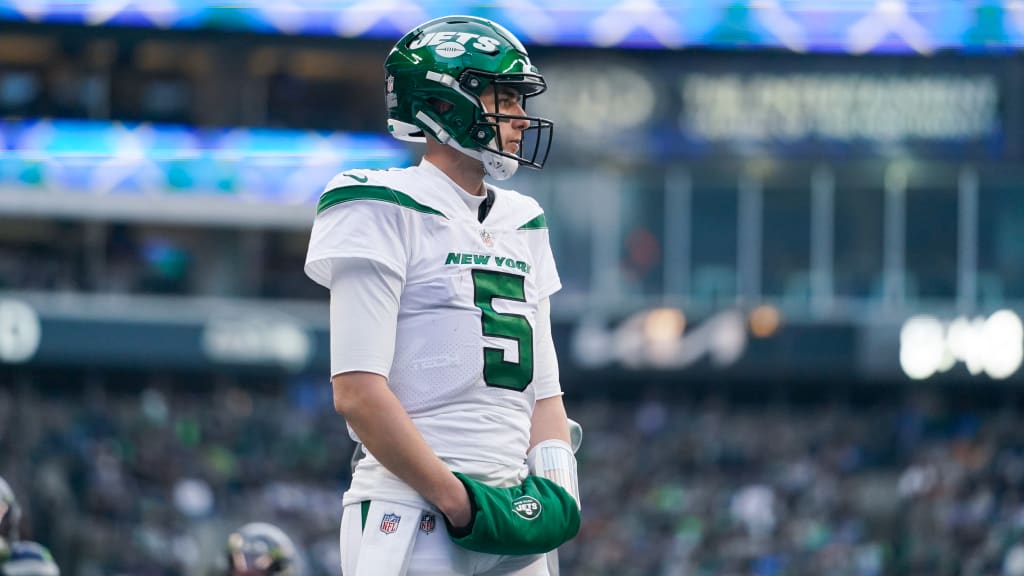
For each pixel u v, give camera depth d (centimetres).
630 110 8675
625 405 9931
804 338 9481
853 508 7662
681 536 7100
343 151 8856
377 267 1013
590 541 7012
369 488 1039
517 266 1076
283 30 7912
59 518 6331
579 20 8369
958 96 8644
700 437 8844
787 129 8744
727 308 9519
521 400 1060
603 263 9531
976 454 8200
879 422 9456
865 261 9475
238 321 9275
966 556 6750
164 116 8706
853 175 9369
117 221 9194
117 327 9119
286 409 9012
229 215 8806
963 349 9331
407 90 1071
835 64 8631
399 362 1034
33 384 9388
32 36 7569
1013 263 9338
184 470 7194
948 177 9338
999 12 8300
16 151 8544
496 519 1001
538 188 9444
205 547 6588
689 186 9500
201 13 7800
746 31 8456
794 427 9375
